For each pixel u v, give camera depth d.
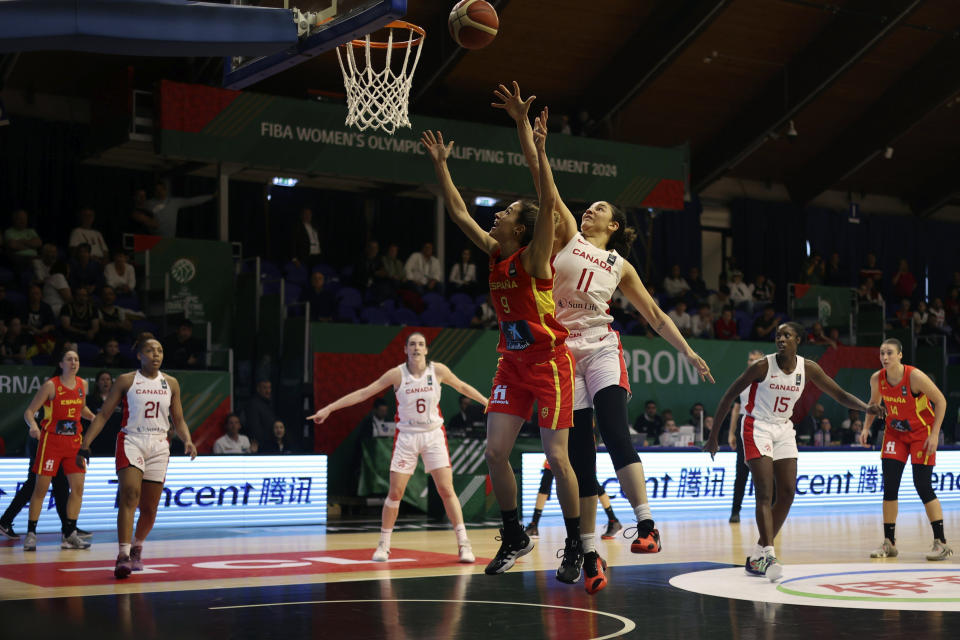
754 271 22.59
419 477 12.95
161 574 6.93
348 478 13.87
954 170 24.23
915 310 23.17
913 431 8.01
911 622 4.86
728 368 16.81
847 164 22.34
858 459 14.59
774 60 19.83
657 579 6.55
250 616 5.07
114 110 15.14
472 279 18.53
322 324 13.96
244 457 11.47
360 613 5.17
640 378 16.02
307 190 18.53
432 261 17.69
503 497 4.73
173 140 14.33
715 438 6.96
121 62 16.45
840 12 18.61
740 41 19.12
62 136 16.53
